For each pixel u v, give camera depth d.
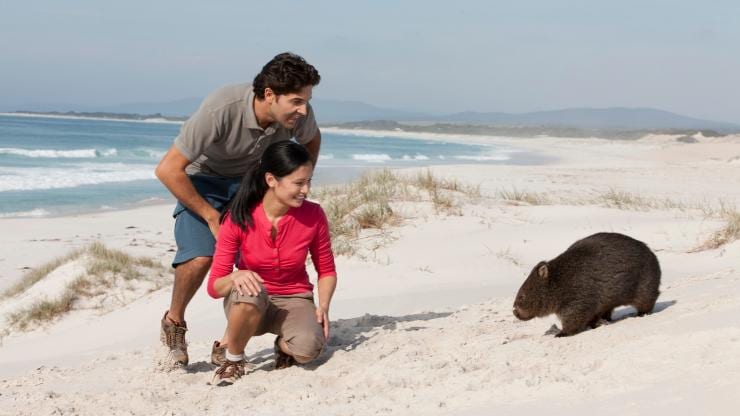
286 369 4.89
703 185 27.38
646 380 3.16
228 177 5.05
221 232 4.69
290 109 4.55
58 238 17.03
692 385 2.90
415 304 8.35
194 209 4.83
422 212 12.66
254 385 4.54
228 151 4.82
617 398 2.98
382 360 4.75
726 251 9.96
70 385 5.13
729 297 4.75
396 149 72.69
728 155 58.25
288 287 4.91
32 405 4.55
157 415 4.12
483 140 120.69
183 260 5.04
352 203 12.91
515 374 3.73
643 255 5.00
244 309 4.55
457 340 5.23
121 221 19.84
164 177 4.72
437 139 120.38
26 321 10.98
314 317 4.89
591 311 4.91
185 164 4.71
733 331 3.39
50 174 32.12
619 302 4.94
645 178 30.09
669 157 60.72
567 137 140.12
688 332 3.65
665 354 3.42
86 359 6.95
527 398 3.29
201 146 4.68
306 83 4.51
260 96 4.60
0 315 11.35
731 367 2.99
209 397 4.42
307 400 4.04
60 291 11.58
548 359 4.03
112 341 8.80
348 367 4.78
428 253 10.83
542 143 108.00
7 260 14.77
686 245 10.91
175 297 5.17
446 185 15.05
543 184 25.27
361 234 11.74
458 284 9.41
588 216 13.12
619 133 159.00
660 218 12.98
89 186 28.92
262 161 4.53
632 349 3.65
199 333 7.67
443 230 11.85
